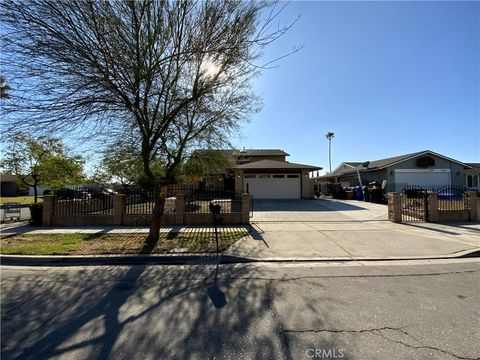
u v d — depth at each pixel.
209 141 9.66
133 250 7.07
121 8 6.50
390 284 4.82
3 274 5.57
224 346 2.95
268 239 8.34
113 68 6.70
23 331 3.31
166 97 7.60
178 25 6.98
